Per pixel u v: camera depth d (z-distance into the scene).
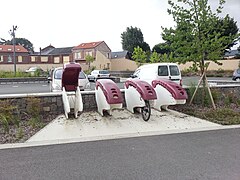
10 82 25.91
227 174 3.90
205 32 9.42
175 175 3.88
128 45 63.34
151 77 11.56
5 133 6.30
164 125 7.15
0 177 3.85
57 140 5.76
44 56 52.53
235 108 9.35
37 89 18.80
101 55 44.19
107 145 5.38
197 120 7.72
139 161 4.45
